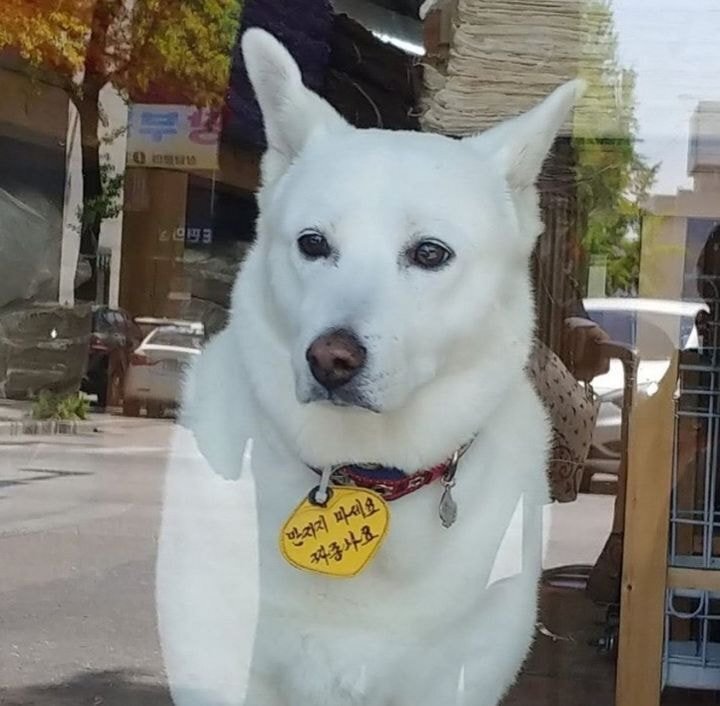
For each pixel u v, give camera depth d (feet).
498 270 5.11
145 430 7.52
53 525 7.55
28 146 9.31
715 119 5.99
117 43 9.15
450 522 5.15
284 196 5.22
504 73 6.17
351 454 5.08
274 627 5.16
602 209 6.47
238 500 5.32
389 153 5.04
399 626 5.12
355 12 6.39
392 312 4.70
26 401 8.71
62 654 6.64
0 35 9.20
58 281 9.23
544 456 5.83
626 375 6.17
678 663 5.97
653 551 5.72
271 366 5.16
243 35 6.72
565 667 5.95
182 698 5.47
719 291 5.98
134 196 8.99
